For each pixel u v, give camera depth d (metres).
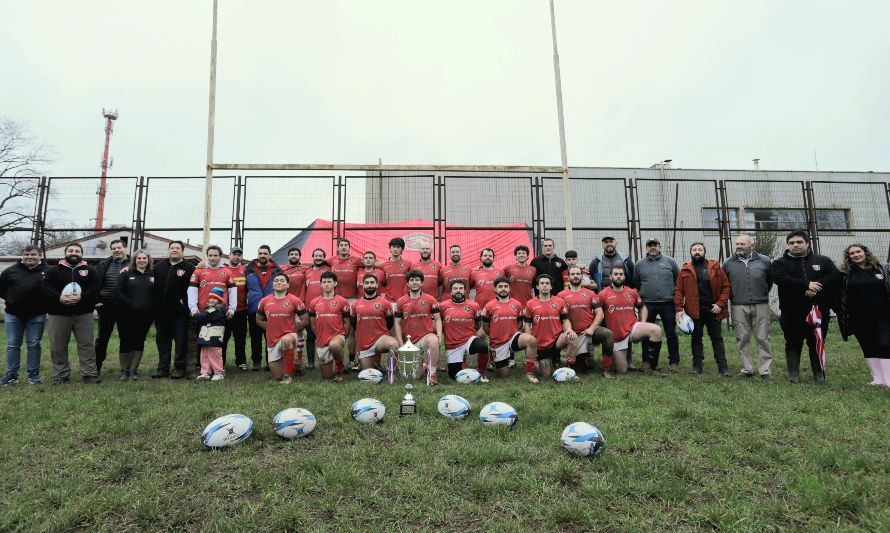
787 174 18.38
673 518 2.35
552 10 12.26
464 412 4.12
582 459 3.10
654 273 7.06
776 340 10.19
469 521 2.36
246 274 7.72
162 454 3.34
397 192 14.27
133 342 6.74
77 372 7.44
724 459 3.03
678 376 6.46
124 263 7.37
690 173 18.05
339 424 3.97
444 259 11.12
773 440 3.47
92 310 6.57
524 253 7.70
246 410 4.46
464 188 14.70
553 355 7.37
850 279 5.71
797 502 2.49
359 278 7.74
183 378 6.81
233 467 3.09
